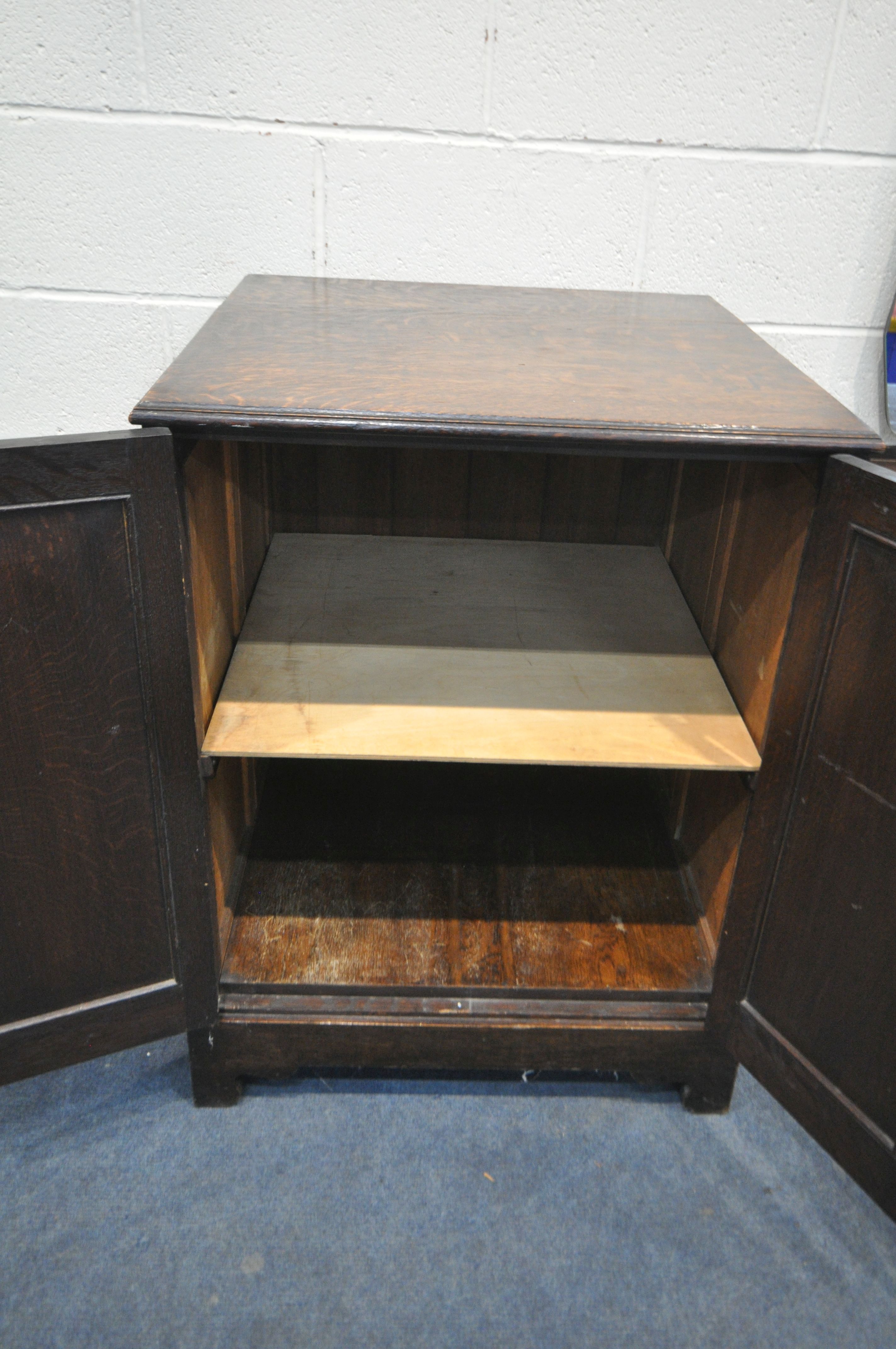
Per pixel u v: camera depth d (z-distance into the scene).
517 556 1.29
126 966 0.93
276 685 0.98
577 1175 0.99
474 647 1.08
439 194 1.20
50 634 0.75
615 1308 0.87
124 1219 0.93
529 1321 0.86
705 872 1.14
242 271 1.23
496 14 1.10
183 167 1.17
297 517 1.31
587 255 1.25
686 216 1.22
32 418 1.31
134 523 0.74
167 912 0.92
